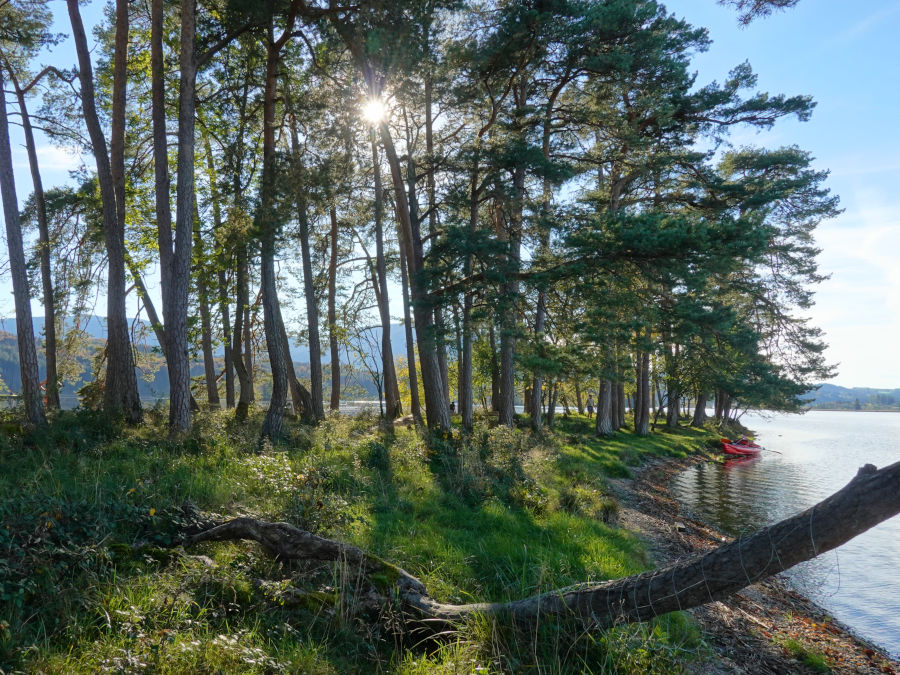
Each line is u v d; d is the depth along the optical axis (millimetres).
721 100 22453
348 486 10023
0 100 12461
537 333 18656
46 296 20156
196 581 4812
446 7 15977
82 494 6418
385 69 15773
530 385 25922
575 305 19391
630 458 23547
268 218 15094
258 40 18516
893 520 15969
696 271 16375
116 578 4555
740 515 15836
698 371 33906
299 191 15414
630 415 52062
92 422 12281
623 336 18891
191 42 13742
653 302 20828
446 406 19531
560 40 19062
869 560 12312
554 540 8773
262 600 4785
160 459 9508
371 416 24500
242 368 21609
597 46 20000
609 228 16312
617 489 16719
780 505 17375
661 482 20641
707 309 21312
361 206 23734
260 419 17734
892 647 7980
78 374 26344
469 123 22422
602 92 21984
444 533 8180
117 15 15594
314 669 3941
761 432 62094
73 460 8984
